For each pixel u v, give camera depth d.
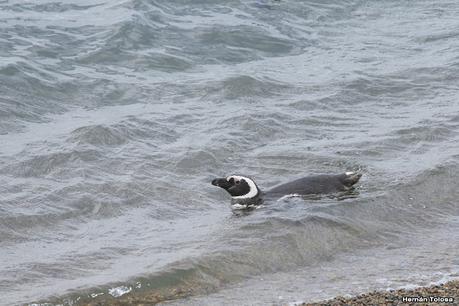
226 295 20.05
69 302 19.56
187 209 26.33
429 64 42.03
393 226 24.77
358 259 22.42
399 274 21.19
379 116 35.09
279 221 24.27
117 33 44.94
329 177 27.31
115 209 26.03
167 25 47.44
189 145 31.05
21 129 32.59
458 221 25.53
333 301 19.00
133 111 35.03
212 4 52.09
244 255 22.17
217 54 44.34
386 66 42.03
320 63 42.97
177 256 21.98
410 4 54.75
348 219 24.64
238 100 36.88
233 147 31.11
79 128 31.83
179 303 19.59
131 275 20.77
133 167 29.06
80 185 27.41
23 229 24.31
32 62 39.94
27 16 47.59
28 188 27.09
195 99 36.94
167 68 41.81
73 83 38.25
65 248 23.02
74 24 46.66
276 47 46.00
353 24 50.75
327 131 33.12
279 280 20.98
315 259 22.41
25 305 19.19
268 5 52.91
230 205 26.53
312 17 51.62
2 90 36.25
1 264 21.72
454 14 52.53
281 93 37.78
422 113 35.28
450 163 29.23
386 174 28.53
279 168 29.55
